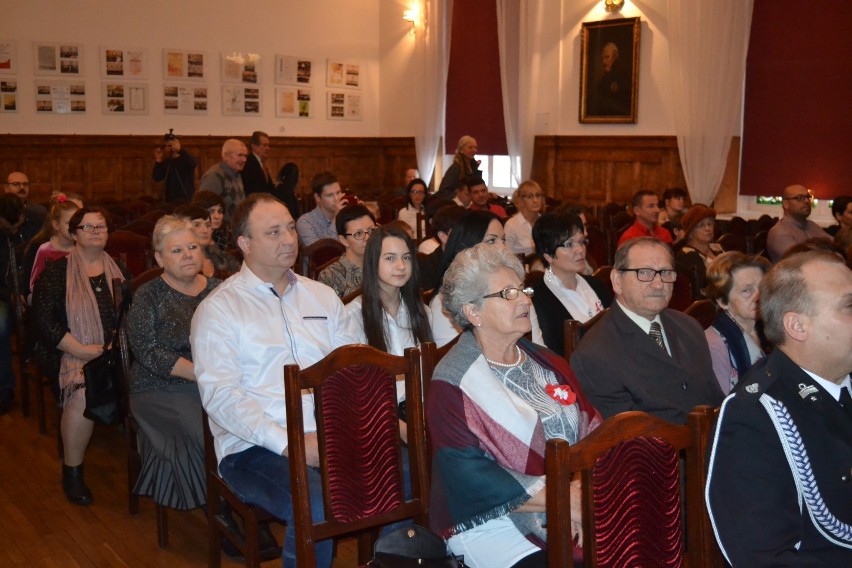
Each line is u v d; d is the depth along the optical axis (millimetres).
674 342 2684
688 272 4223
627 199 9531
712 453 1652
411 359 2314
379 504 2295
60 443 3986
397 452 2320
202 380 2590
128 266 5031
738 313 2855
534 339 3203
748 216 8719
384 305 3062
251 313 2680
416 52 11719
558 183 10227
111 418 3227
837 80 7840
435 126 11602
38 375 4316
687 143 8625
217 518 2840
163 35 10641
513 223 6113
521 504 1867
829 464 1596
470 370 1980
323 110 12102
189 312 3248
